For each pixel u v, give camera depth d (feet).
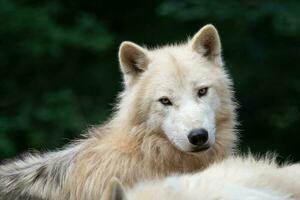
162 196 27.32
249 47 100.27
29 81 99.91
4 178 42.68
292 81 100.01
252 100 100.27
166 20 104.78
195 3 94.58
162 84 40.06
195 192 28.37
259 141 98.94
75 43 94.53
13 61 100.37
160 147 40.40
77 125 89.97
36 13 96.22
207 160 40.96
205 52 42.19
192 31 102.37
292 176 32.58
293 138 99.09
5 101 96.43
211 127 39.29
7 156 85.92
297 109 99.55
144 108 40.50
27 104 94.07
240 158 34.45
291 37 100.83
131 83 41.86
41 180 41.68
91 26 95.86
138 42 105.29
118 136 40.81
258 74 100.22
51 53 95.25
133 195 27.43
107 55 103.35
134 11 108.78
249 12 94.68
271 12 94.22
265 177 31.42
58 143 88.84
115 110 43.75
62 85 99.91
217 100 40.70
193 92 39.99
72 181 40.70
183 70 40.32
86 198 40.14
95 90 100.01
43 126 90.58
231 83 42.39
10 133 89.66
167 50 42.29
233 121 41.93
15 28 95.61
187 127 38.75
